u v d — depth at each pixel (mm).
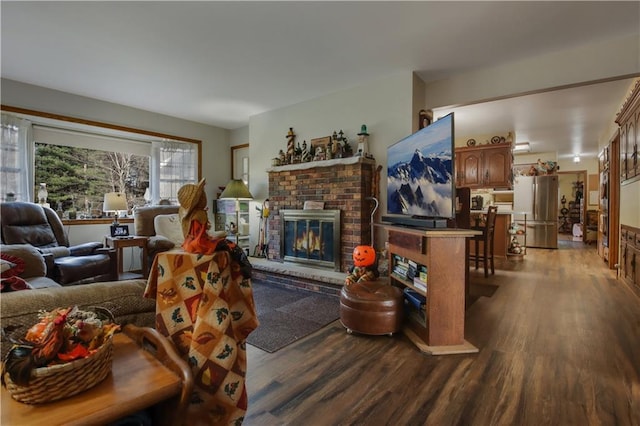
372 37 2805
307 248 4160
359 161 3617
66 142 4500
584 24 2607
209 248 1145
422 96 3754
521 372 1964
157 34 2752
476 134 6195
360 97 3910
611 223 4996
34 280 2252
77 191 4781
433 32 2721
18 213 3322
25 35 2762
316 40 2852
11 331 1024
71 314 908
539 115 4926
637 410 1600
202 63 3307
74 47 2963
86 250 3410
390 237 3031
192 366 1040
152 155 5254
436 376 1929
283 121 4746
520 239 7430
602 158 6176
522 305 3250
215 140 5887
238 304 1202
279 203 4539
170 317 1129
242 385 1115
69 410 724
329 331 2613
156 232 4465
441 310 2275
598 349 2262
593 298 3484
